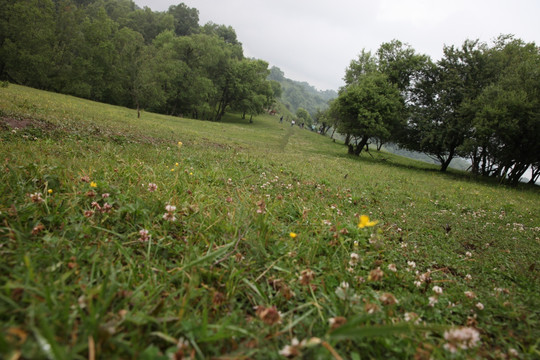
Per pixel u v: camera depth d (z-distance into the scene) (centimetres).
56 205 266
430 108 2955
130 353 124
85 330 127
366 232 365
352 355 150
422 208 714
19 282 154
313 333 169
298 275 226
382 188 966
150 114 3881
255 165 889
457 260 362
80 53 5234
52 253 192
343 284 199
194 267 204
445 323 210
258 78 7306
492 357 175
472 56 2769
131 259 209
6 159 382
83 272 180
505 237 523
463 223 598
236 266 227
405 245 363
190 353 133
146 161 634
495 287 293
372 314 174
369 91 3016
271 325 153
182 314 155
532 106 2014
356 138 3341
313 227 347
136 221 275
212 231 280
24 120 902
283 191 578
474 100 2450
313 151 2961
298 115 13838
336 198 601
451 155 2952
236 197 419
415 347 167
